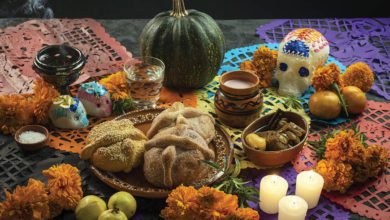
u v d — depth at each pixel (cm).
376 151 116
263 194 110
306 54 138
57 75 130
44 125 131
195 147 112
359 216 110
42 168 120
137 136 119
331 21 169
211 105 138
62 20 166
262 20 170
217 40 140
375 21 169
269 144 118
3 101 127
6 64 148
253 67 143
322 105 131
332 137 124
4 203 103
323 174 113
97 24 165
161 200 112
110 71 147
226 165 115
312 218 110
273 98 141
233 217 102
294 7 238
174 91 144
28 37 158
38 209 104
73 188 108
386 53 156
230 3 239
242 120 129
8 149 125
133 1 240
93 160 116
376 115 135
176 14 141
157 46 139
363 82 138
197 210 102
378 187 116
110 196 113
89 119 134
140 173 117
